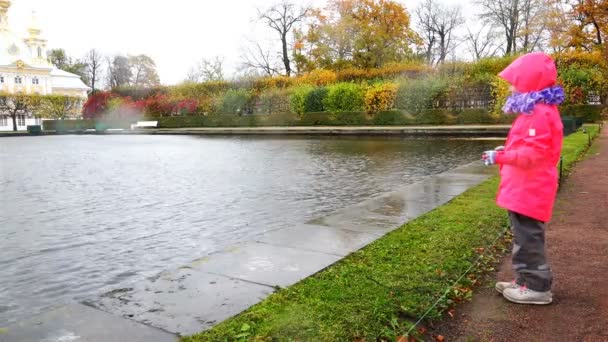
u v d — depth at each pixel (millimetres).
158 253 5117
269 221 6488
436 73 36125
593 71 25922
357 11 49656
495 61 34281
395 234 5055
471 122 27781
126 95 49250
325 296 3297
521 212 3232
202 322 2982
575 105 25328
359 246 4699
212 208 7414
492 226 5305
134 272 4516
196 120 40562
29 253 5156
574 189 7645
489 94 28109
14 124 49375
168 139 29859
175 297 3414
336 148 18688
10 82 66125
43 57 71938
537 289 3279
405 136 25359
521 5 44000
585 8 33781
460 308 3260
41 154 18922
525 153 3105
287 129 30938
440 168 11773
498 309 3234
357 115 32250
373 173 11109
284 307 3111
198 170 12359
